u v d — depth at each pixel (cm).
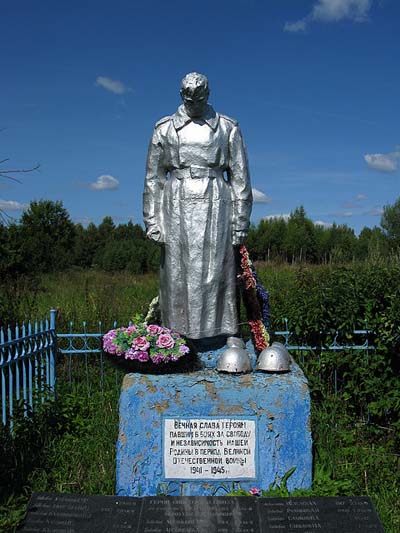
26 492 418
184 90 459
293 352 638
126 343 434
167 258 484
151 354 425
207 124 476
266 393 406
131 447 406
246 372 429
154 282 1538
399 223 2595
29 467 455
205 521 339
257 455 404
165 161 487
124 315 933
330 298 617
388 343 573
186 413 406
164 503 353
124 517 345
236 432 405
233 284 490
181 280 480
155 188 493
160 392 408
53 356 607
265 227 3175
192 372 435
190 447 406
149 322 527
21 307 918
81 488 433
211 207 474
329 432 516
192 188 472
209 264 473
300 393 407
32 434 498
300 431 405
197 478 404
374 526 334
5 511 362
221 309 484
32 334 549
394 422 543
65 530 335
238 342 476
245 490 401
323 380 618
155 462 405
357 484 427
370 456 474
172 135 479
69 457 484
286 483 400
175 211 479
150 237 491
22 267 1290
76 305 1020
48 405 539
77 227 4212
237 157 486
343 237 2894
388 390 564
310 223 3080
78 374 755
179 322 484
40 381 555
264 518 341
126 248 2823
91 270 2681
